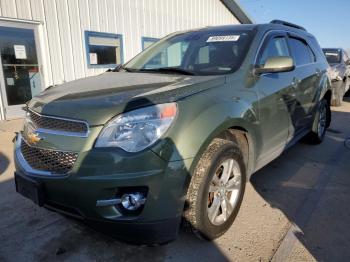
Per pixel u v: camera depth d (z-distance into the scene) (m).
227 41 3.32
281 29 3.87
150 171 1.99
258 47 3.20
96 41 8.77
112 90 2.41
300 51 4.27
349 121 7.38
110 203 2.02
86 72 8.62
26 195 2.38
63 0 7.82
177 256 2.39
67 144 2.11
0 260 2.36
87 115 2.07
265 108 2.99
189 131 2.12
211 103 2.36
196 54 3.33
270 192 3.45
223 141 2.46
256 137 2.89
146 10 10.14
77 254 2.42
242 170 2.71
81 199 2.05
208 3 13.00
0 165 4.18
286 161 4.46
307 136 5.10
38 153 2.28
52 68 7.86
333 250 2.46
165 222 2.09
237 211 2.74
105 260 2.36
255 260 2.34
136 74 3.13
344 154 4.81
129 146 1.99
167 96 2.19
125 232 2.08
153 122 2.03
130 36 9.71
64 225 2.80
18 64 7.23
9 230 2.73
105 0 8.80
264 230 2.72
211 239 2.51
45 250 2.47
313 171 4.09
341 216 2.96
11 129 6.20
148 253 2.43
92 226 2.15
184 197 2.14
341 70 9.56
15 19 6.96
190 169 2.12
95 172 1.99
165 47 3.73
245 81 2.84
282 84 3.38
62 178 2.08
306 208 3.11
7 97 7.14
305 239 2.59
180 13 11.60
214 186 2.46
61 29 7.89
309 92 4.27
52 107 2.26
